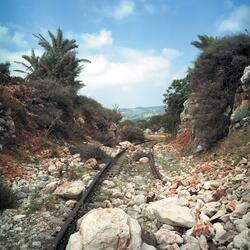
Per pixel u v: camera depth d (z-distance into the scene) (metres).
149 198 7.81
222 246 4.88
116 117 40.97
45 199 7.54
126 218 4.71
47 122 18.20
